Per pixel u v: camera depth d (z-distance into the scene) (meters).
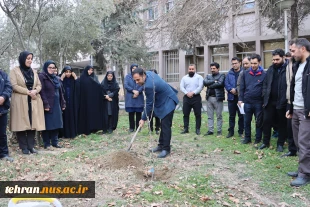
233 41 16.88
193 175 4.39
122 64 16.61
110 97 7.89
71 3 10.97
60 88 6.52
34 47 13.17
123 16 15.44
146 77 5.38
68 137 7.33
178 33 9.22
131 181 4.21
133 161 4.98
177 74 19.97
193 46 13.19
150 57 17.14
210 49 18.22
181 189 3.83
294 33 9.36
